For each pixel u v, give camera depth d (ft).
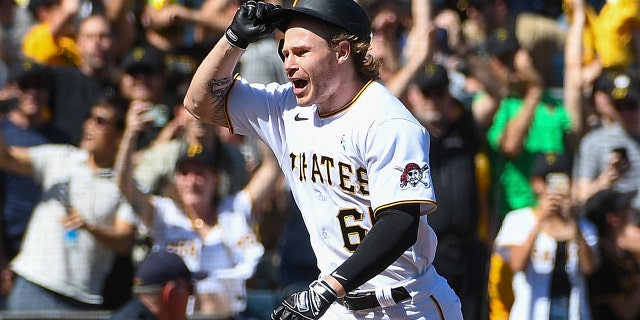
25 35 79.20
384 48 76.64
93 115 68.85
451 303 44.27
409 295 43.06
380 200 39.88
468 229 70.69
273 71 76.59
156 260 59.41
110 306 67.26
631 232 72.74
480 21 84.43
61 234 66.80
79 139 71.00
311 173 42.55
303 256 71.46
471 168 72.02
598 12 91.56
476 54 79.15
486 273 71.77
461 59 79.30
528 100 77.30
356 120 41.09
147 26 81.10
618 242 72.95
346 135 41.22
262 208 72.33
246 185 72.13
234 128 45.39
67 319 65.51
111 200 67.87
